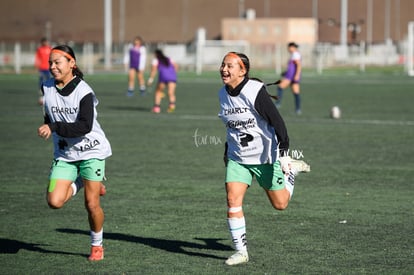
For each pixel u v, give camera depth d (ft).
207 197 98.68
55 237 78.59
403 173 115.65
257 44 597.52
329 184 107.24
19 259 70.08
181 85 344.90
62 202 67.36
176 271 65.77
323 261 68.74
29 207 93.20
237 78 66.39
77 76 67.26
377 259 69.36
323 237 77.56
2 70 474.08
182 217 87.20
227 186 68.28
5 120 192.24
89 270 66.33
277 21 610.24
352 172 116.67
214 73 463.83
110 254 71.67
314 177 112.57
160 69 213.05
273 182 68.59
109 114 209.46
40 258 70.49
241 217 68.08
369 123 185.78
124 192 101.91
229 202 67.92
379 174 114.93
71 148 67.36
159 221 85.20
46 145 148.66
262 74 426.10
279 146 66.28
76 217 88.02
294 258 69.77
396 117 200.75
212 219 86.22
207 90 310.86
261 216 87.45
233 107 66.95
